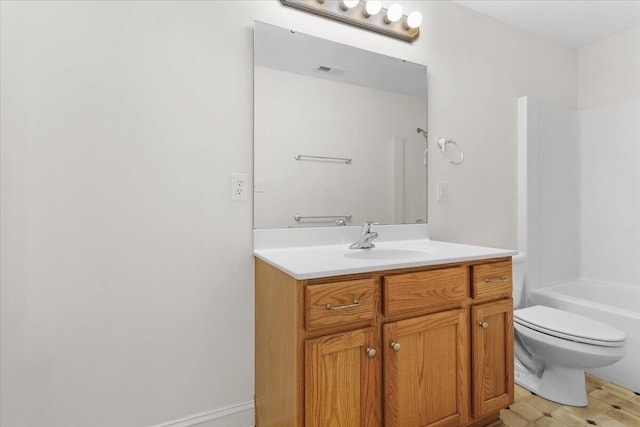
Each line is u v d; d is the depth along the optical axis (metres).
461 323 1.39
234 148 1.50
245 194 1.52
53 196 1.19
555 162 2.58
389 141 1.87
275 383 1.28
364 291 1.19
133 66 1.31
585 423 1.57
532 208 2.41
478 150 2.21
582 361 1.60
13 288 1.15
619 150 2.51
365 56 1.80
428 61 2.01
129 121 1.30
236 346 1.50
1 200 1.13
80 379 1.24
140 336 1.33
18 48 1.15
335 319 1.13
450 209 2.10
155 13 1.35
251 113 1.53
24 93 1.15
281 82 1.59
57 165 1.20
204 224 1.44
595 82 2.68
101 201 1.26
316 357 1.10
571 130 2.70
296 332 1.09
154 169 1.34
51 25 1.19
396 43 1.91
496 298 1.51
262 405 1.43
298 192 1.63
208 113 1.44
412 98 1.94
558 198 2.60
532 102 2.41
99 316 1.26
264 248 1.56
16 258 1.15
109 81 1.27
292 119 1.62
